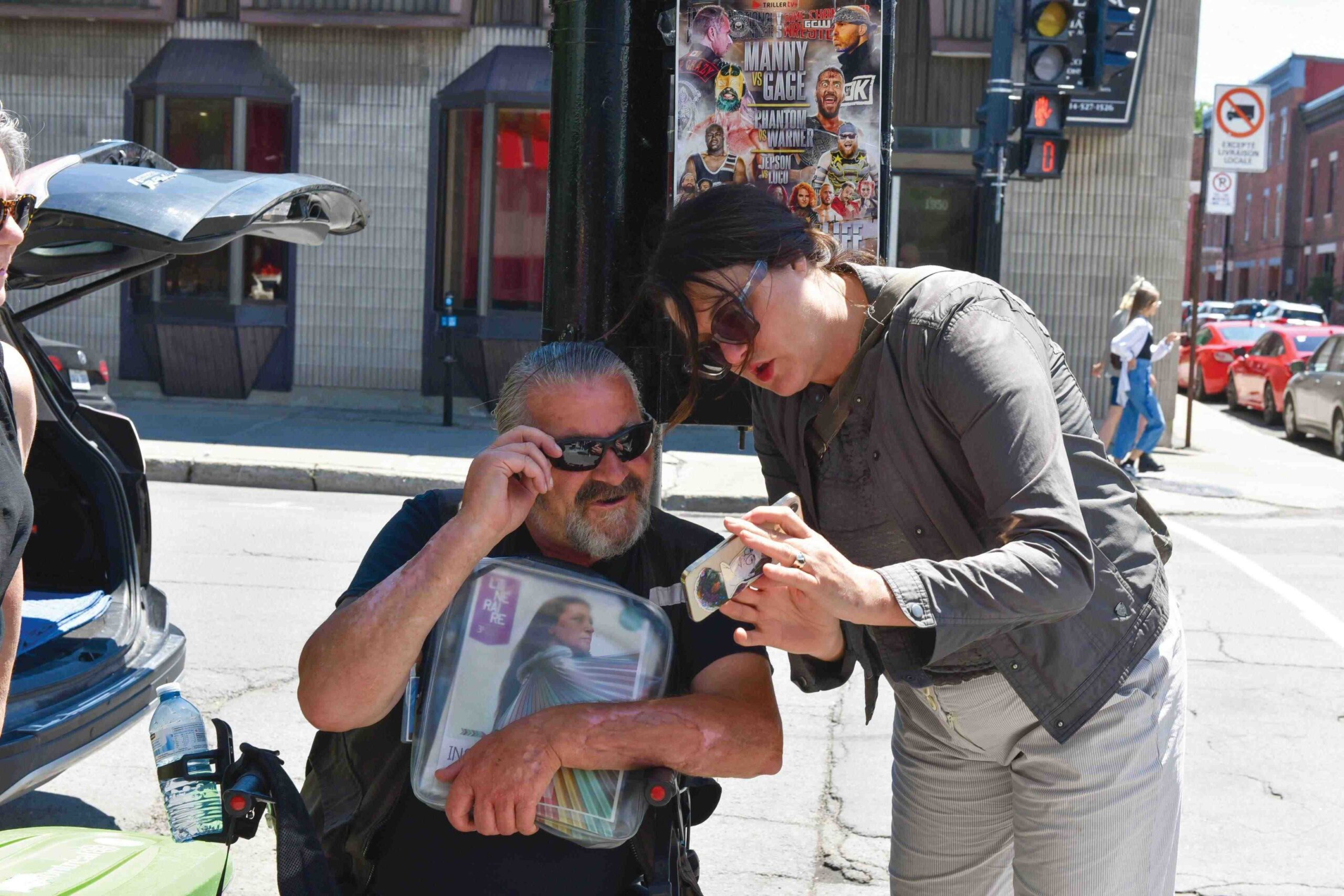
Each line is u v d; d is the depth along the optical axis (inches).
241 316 561.9
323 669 78.5
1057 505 74.0
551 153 109.3
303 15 547.2
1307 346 729.0
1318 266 2020.2
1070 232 543.2
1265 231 2257.6
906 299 81.3
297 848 77.4
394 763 84.0
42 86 566.9
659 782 80.7
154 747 85.6
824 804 178.7
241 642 239.1
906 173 537.3
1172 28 533.3
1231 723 213.9
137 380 576.1
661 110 110.4
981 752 91.7
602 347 87.6
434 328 564.7
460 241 559.8
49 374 170.2
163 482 422.0
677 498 406.0
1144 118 537.3
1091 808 85.7
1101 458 84.9
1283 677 241.0
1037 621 73.5
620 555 89.2
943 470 81.9
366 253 563.5
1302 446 637.9
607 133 107.2
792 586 71.4
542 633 82.7
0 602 81.0
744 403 106.6
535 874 83.4
